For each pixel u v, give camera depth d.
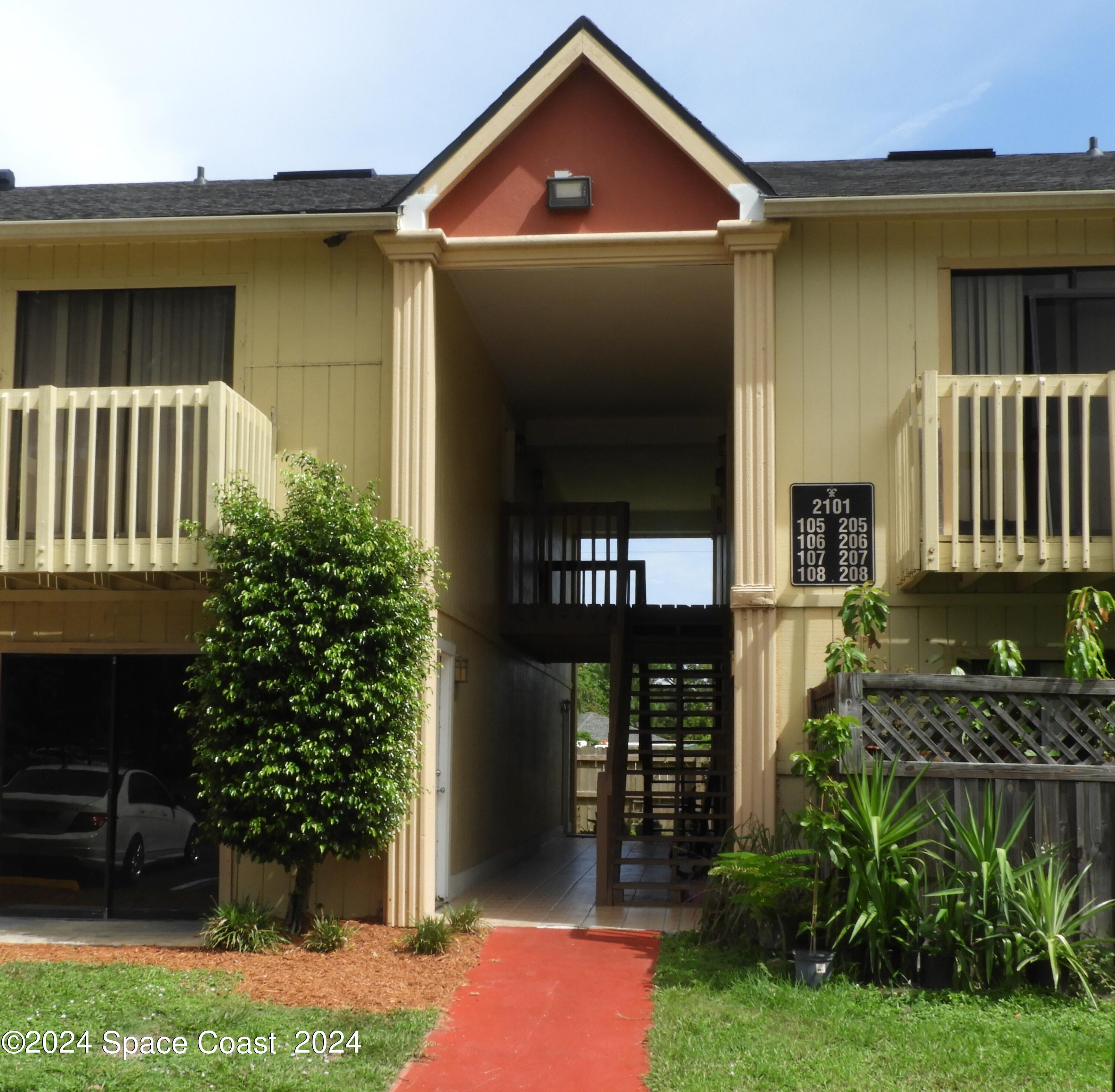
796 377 9.53
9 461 8.99
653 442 16.39
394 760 8.31
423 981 7.48
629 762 14.13
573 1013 6.97
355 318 9.93
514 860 14.42
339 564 8.30
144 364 10.13
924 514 8.41
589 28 9.71
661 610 14.08
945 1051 6.10
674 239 9.59
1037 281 9.62
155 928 9.11
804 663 9.24
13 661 9.88
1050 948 6.89
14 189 13.23
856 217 9.36
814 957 7.28
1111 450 8.44
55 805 9.70
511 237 9.72
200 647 8.66
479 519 12.25
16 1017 6.36
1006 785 7.56
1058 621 9.23
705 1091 5.66
